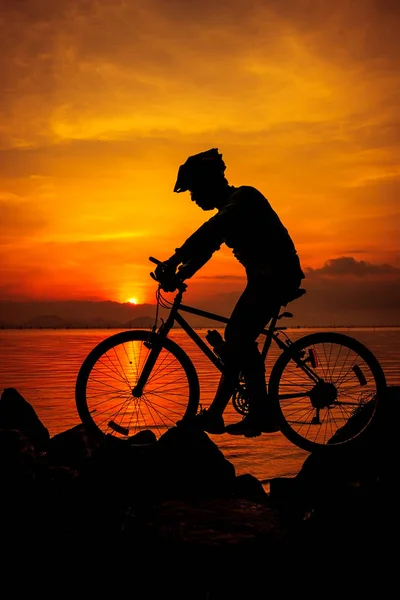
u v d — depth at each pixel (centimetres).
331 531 320
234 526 326
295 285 414
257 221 409
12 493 372
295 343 436
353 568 302
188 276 416
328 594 292
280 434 2169
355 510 330
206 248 407
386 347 11412
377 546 308
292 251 416
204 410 423
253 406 419
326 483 393
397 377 4147
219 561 300
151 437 505
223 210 407
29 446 415
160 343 432
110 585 301
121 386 2689
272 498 422
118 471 385
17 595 293
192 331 431
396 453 407
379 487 348
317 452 427
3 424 634
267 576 298
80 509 366
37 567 314
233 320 419
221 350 414
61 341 18938
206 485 389
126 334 434
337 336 442
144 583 300
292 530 329
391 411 435
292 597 292
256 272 411
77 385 432
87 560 316
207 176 427
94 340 19925
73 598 293
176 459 396
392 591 290
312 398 438
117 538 328
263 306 411
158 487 384
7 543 332
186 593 295
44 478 402
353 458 418
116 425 436
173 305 429
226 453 1825
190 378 432
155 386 2652
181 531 318
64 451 545
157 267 414
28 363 7244
